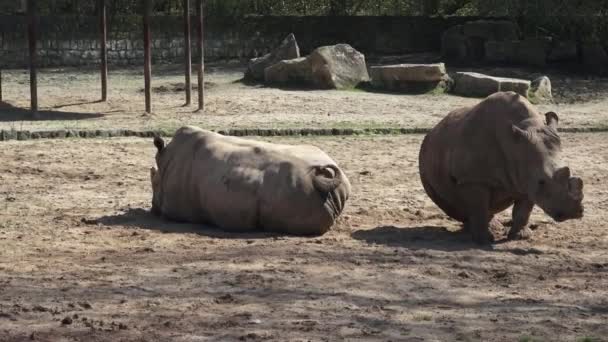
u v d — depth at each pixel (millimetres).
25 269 21109
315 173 24406
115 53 72500
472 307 18781
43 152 38281
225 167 24969
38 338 16375
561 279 21094
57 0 75188
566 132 46656
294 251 22797
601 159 38906
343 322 17531
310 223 24406
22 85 61219
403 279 20672
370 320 17703
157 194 26547
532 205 24750
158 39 73188
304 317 17781
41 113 48781
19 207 28406
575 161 38312
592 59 67438
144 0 49031
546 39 68062
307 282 20219
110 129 43312
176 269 21062
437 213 28359
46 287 19625
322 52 59438
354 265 21766
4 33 70375
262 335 16656
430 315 18094
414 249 23469
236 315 17828
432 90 58531
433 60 70750
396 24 74500
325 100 54562
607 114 52156
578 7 68812
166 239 24109
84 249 23109
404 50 74562
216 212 24922
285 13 79125
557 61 68250
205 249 23000
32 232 24984
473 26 70125
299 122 46719
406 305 18781
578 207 22031
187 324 17234
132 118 47656
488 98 24328
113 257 22266
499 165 23797
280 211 24359
